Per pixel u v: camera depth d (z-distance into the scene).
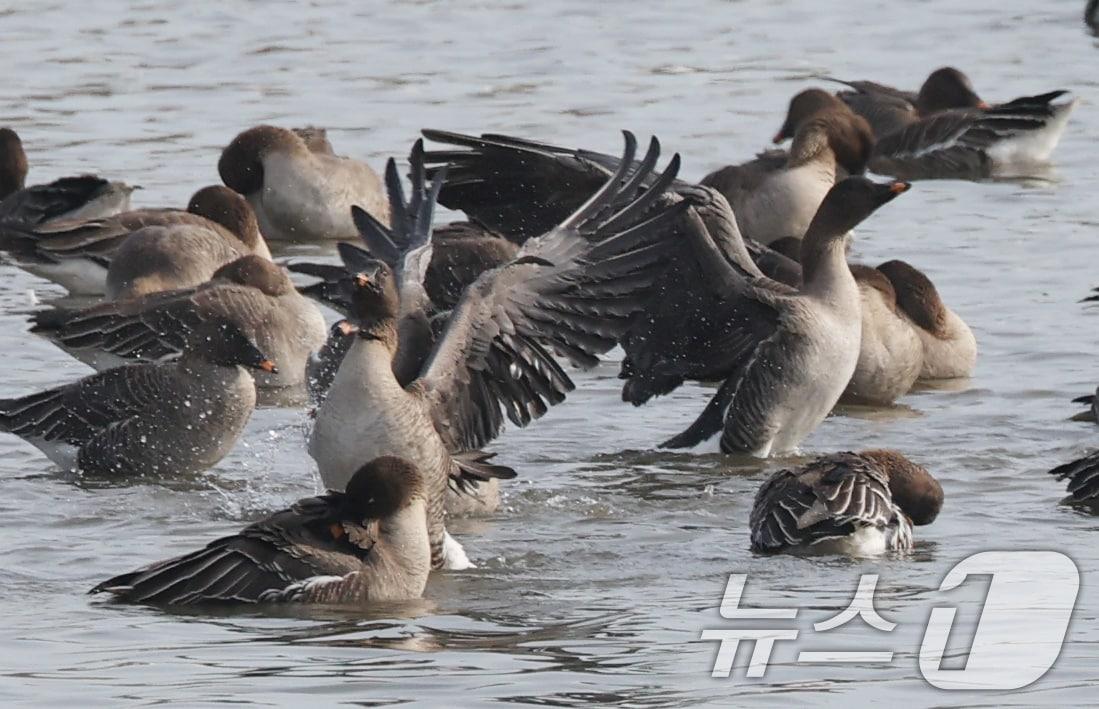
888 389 18.81
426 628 12.15
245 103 31.83
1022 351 20.27
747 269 17.47
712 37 37.44
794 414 17.22
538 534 14.55
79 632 11.95
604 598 12.88
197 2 40.28
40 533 14.25
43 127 30.09
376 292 13.84
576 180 18.33
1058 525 14.52
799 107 27.34
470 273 19.48
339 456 13.80
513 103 31.66
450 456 14.33
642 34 37.50
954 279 22.91
